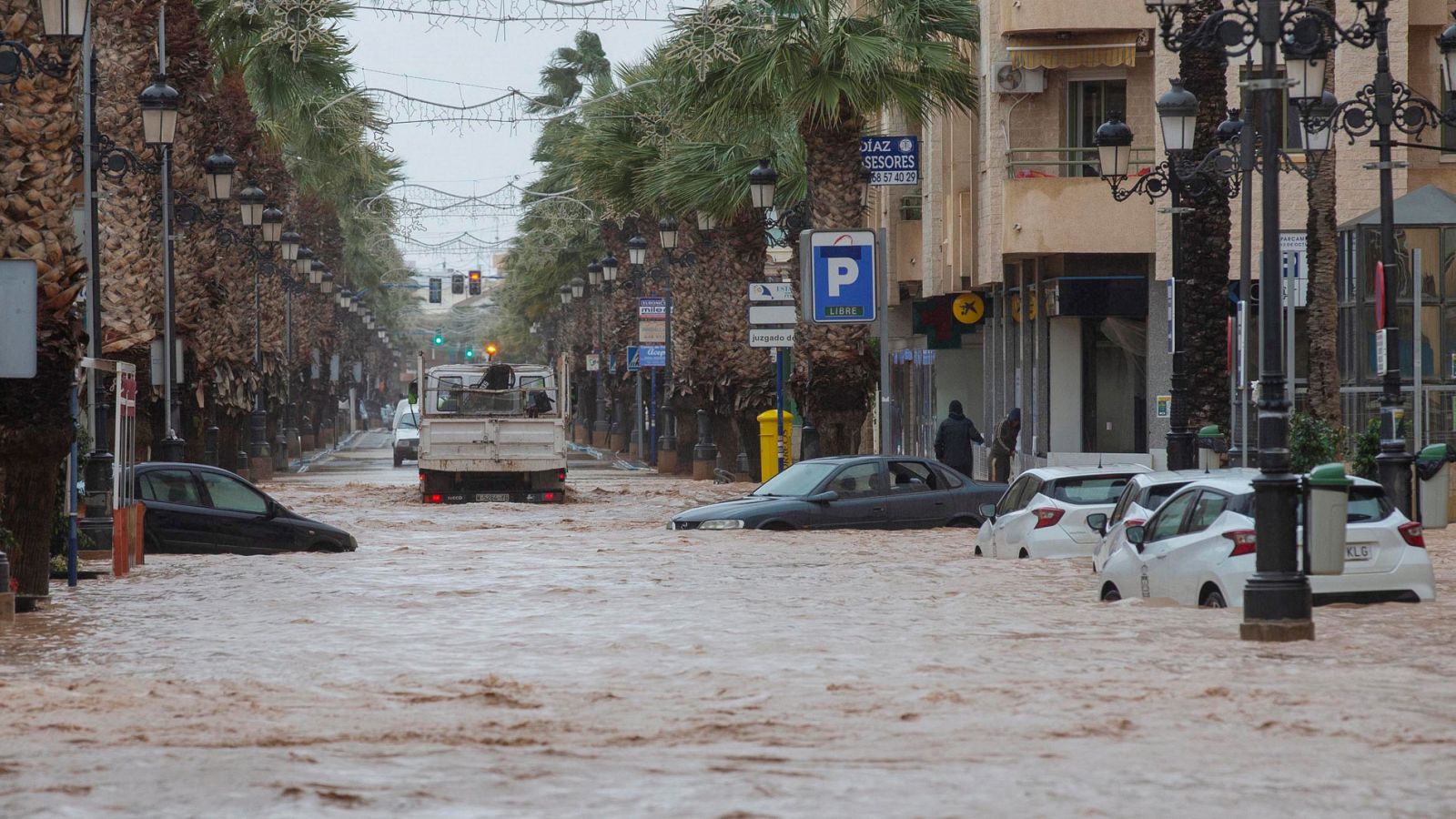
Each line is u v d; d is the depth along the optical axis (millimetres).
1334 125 43469
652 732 18094
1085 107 72938
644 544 48375
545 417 76312
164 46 67000
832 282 54406
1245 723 18281
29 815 13180
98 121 62031
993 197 73188
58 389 34625
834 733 17953
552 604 33750
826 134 63969
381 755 16266
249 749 16703
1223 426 50188
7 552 34125
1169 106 45875
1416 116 43562
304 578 39969
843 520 51281
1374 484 29969
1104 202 69875
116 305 62156
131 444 43375
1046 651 25344
